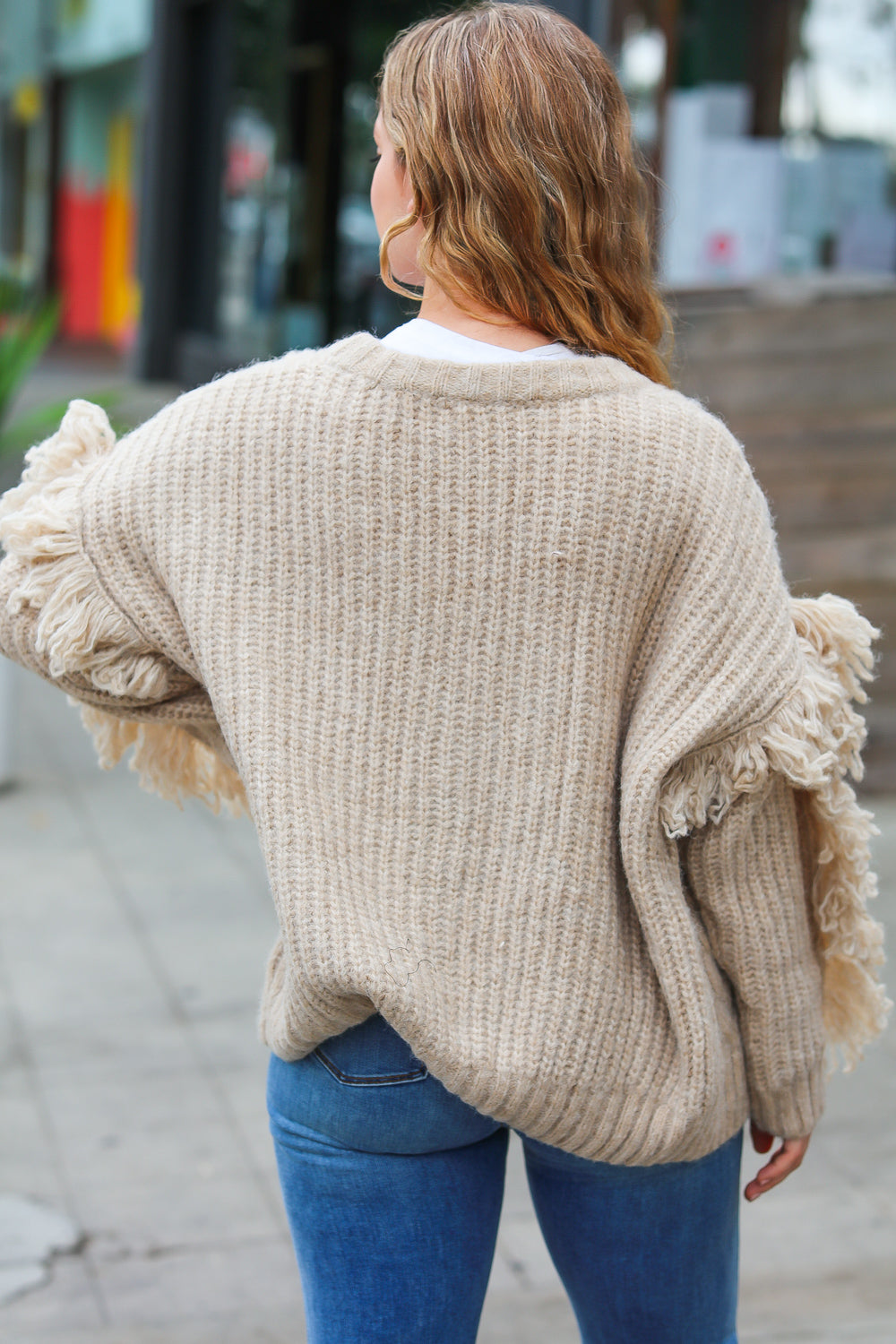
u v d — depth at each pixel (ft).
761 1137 5.24
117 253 74.38
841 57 23.59
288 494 4.29
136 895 14.55
